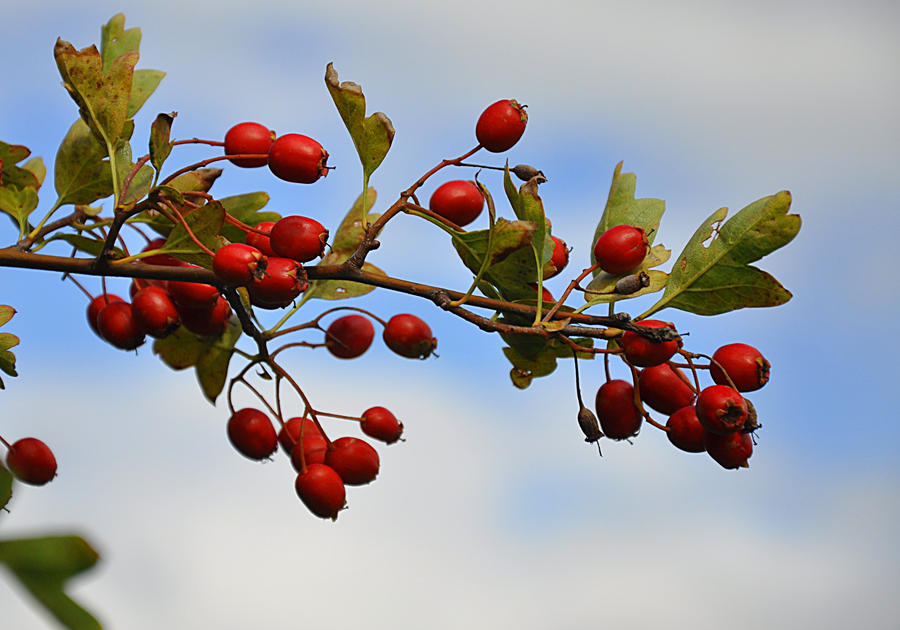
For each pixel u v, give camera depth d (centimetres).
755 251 60
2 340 62
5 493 36
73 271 60
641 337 60
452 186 61
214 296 62
